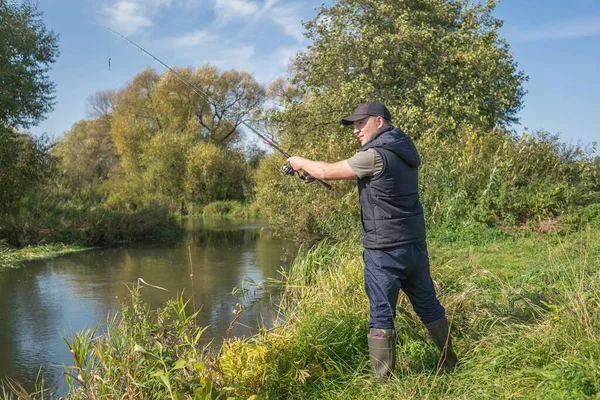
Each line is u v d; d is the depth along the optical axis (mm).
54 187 20734
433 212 10070
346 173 3309
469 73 15352
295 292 6770
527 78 17297
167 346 3344
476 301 4414
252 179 33938
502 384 3002
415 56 15531
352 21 15781
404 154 3270
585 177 11516
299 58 16328
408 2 15992
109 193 29531
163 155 32812
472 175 10852
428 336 3773
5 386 4566
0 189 15945
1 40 14773
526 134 11609
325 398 3266
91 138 44906
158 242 15188
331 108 14125
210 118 38656
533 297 4484
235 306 6980
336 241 10930
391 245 3250
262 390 3307
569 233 8969
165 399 3039
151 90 39281
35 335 6027
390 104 14414
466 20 17016
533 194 10273
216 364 3389
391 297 3285
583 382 2727
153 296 7680
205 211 30281
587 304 3816
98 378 3184
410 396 2967
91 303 7488
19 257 12008
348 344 3820
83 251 13258
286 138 14734
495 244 8727
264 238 15977
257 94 38281
